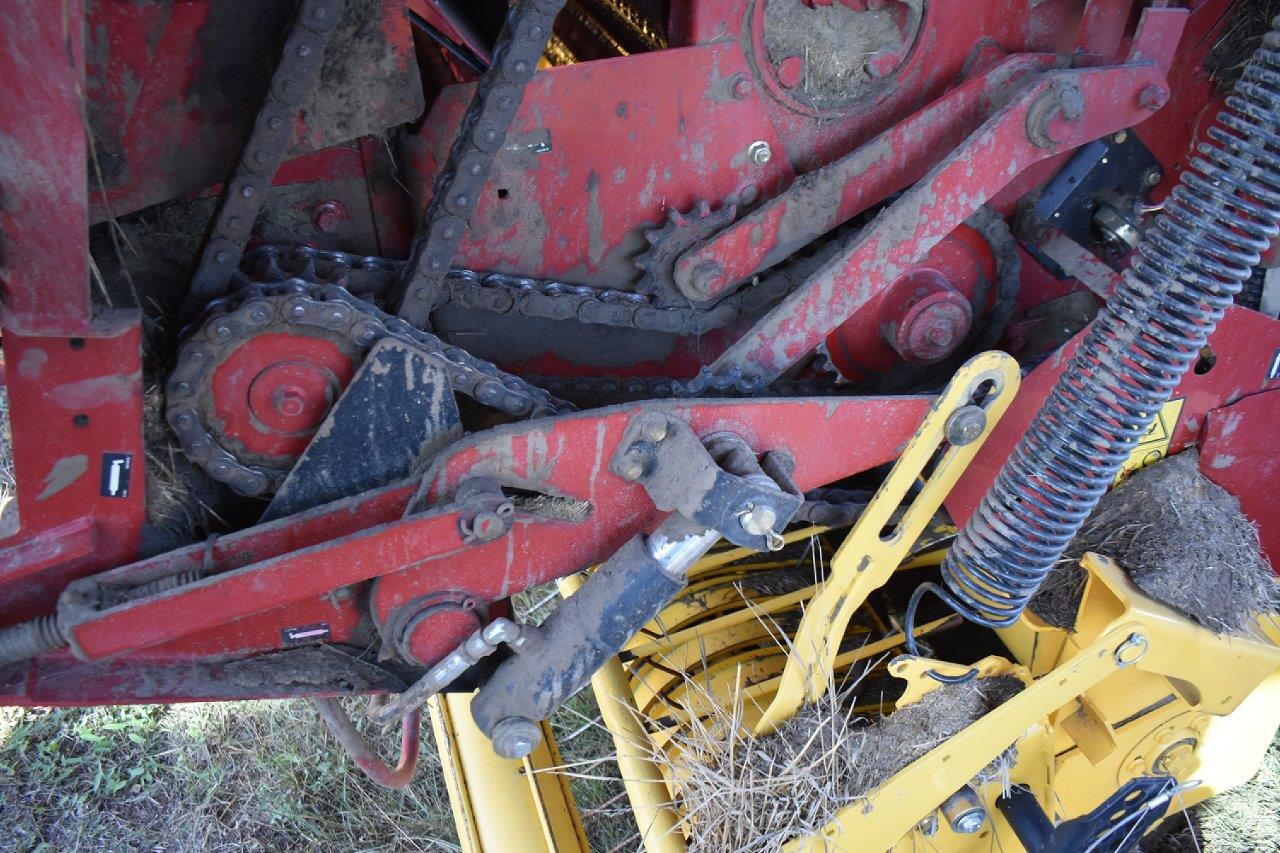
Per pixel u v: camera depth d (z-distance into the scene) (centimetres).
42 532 194
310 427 210
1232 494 280
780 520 216
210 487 220
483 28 285
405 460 215
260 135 190
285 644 223
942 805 254
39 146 150
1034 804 278
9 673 205
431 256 214
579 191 240
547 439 212
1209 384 262
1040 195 271
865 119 251
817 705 242
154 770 350
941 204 237
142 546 206
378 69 212
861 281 240
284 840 334
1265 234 201
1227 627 256
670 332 263
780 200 246
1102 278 266
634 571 220
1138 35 240
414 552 206
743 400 224
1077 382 219
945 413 225
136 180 202
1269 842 330
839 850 238
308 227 236
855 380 286
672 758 263
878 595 297
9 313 168
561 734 361
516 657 222
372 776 270
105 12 186
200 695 217
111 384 186
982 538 234
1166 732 284
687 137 240
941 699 248
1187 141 266
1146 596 252
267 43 199
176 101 198
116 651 192
